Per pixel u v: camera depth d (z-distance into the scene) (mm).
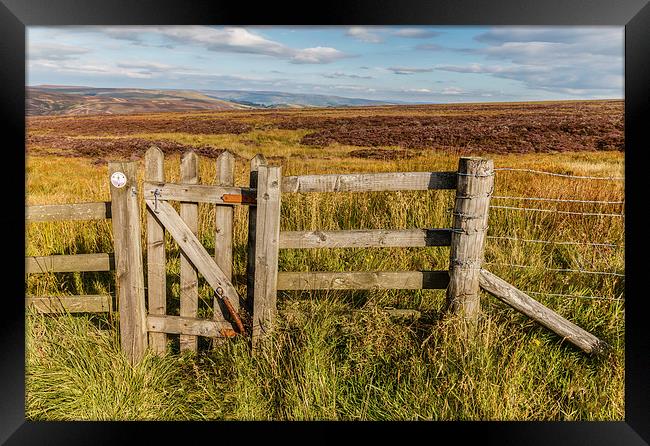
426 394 3211
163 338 3725
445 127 23969
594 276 4566
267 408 3334
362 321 3592
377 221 5531
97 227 5363
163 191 3559
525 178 7727
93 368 3475
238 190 3525
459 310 3521
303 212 5633
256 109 38094
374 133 23438
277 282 3592
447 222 5562
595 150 17375
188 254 3605
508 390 3164
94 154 18750
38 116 32125
